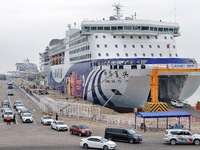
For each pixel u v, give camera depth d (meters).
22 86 158.50
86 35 66.25
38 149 29.80
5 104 73.19
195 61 56.44
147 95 55.69
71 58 83.81
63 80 96.31
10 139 35.56
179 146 32.56
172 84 60.75
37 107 74.31
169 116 41.97
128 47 62.91
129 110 59.72
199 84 57.56
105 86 58.06
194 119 50.19
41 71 164.50
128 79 53.50
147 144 33.59
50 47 134.12
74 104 58.19
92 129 43.56
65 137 37.72
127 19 67.88
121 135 35.03
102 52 62.16
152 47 63.78
